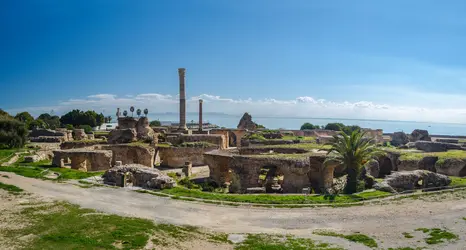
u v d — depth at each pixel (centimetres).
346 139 3850
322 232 2494
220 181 4606
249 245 2216
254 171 4212
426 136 8331
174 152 6084
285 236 2400
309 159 4253
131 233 2331
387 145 7819
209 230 2502
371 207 3119
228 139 9575
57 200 3105
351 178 3850
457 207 3064
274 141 7550
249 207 3116
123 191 3541
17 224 2425
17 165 4912
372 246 2212
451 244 2223
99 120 13838
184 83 8950
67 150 5200
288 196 3453
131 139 6328
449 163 4597
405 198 3416
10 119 6644
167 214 2844
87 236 2245
